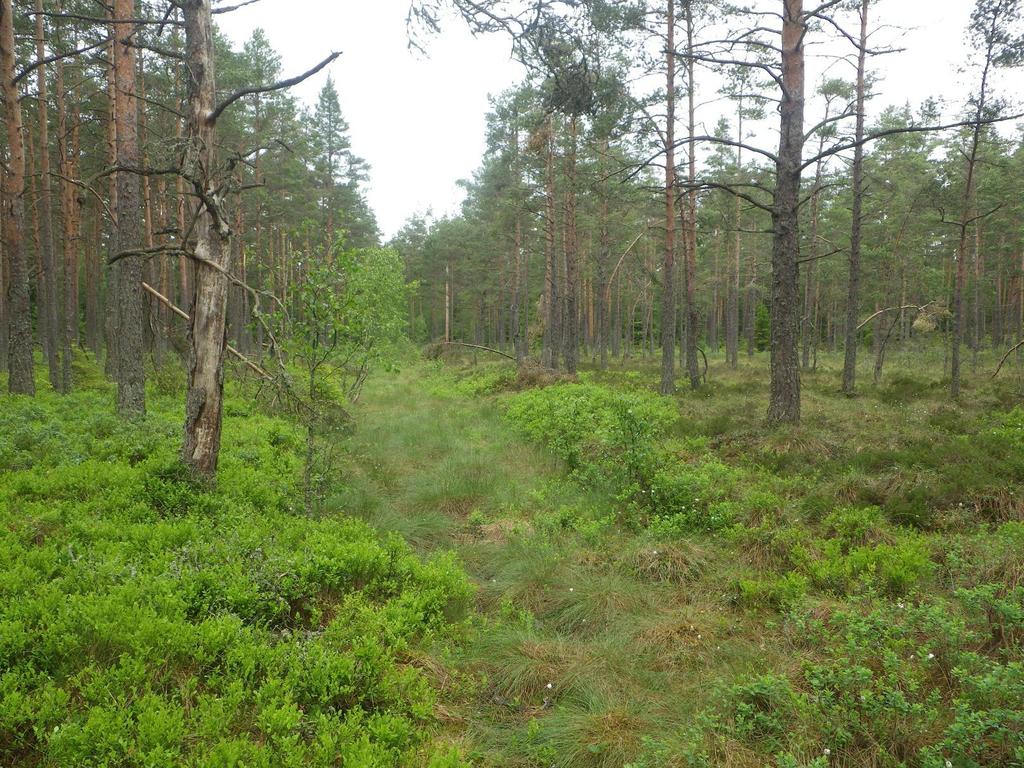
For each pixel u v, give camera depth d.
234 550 5.70
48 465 7.85
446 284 50.69
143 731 3.26
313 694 3.95
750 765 3.57
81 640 3.97
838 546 6.29
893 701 3.58
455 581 5.81
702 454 10.51
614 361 36.78
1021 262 33.16
